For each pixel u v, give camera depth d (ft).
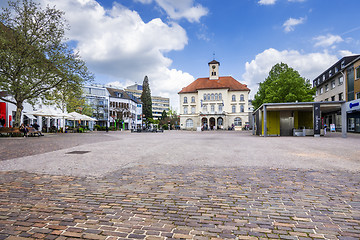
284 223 9.18
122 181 15.52
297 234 8.28
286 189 13.61
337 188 13.73
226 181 15.46
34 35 62.69
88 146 37.96
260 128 79.51
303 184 14.62
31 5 62.23
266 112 73.61
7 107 82.17
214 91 205.98
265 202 11.51
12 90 60.03
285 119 77.92
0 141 47.70
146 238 8.00
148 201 11.73
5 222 9.29
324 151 30.78
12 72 60.23
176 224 9.12
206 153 29.35
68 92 69.51
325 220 9.43
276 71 118.42
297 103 68.39
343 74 105.19
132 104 245.65
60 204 11.30
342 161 22.70
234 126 198.90
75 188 13.93
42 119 113.39
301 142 46.39
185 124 212.64
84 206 11.03
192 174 17.49
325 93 138.82
